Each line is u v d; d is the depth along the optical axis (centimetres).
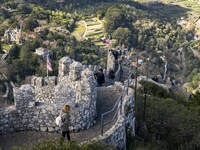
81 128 1547
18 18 11675
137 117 1886
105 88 1977
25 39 9475
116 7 14575
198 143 1883
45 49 8319
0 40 9350
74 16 13825
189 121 1983
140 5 17212
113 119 1627
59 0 15325
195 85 8544
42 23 12050
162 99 2272
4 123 1523
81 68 1934
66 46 9506
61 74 2102
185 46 12712
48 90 1739
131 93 1792
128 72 3102
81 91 1580
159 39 12769
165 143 1806
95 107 1642
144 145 1702
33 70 7150
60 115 1412
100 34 12150
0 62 7138
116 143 1500
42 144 1272
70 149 1252
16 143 1461
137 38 12094
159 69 8512
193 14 18412
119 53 3528
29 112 1533
